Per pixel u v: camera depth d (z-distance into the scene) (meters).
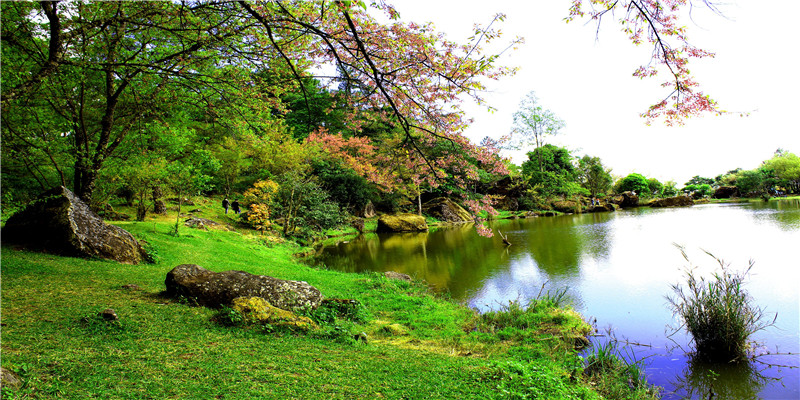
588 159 56.94
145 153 12.51
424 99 5.60
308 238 23.98
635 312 8.97
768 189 58.91
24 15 7.57
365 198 33.28
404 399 3.77
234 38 5.96
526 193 48.28
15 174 9.98
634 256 15.68
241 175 29.14
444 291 11.37
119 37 7.29
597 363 5.95
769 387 5.55
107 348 4.25
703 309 6.82
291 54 5.94
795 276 11.21
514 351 6.50
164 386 3.48
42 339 4.26
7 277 6.95
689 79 3.90
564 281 12.18
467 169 6.50
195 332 5.19
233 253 14.30
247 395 3.49
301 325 5.95
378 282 11.12
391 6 3.79
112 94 10.73
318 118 31.69
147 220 18.22
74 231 9.44
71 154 10.49
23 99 7.84
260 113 8.75
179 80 8.71
